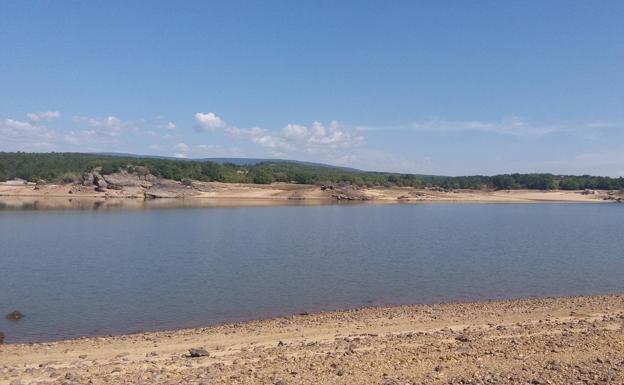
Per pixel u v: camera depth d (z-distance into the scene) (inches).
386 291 1037.2
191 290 1023.0
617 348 513.0
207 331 700.7
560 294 1027.3
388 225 2723.9
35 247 1638.8
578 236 2209.6
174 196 5241.1
